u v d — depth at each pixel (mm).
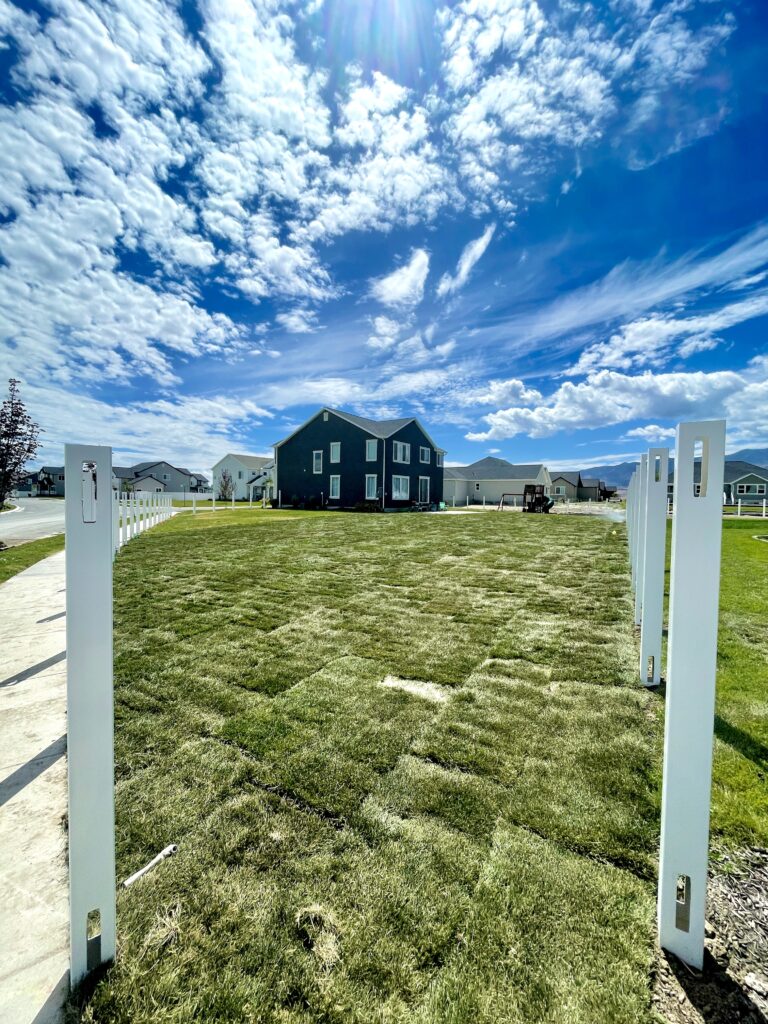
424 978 1256
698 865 1264
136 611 4824
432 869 1617
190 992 1233
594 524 14062
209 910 1471
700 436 1262
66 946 1394
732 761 2219
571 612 4762
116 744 2434
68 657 1238
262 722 2646
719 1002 1185
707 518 1251
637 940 1349
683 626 1280
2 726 2713
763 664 3307
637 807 1924
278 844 1741
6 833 1859
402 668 3395
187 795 2025
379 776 2148
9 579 6797
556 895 1506
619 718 2670
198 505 35469
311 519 16578
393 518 16938
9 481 10086
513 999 1201
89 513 1268
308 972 1277
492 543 9758
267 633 4160
